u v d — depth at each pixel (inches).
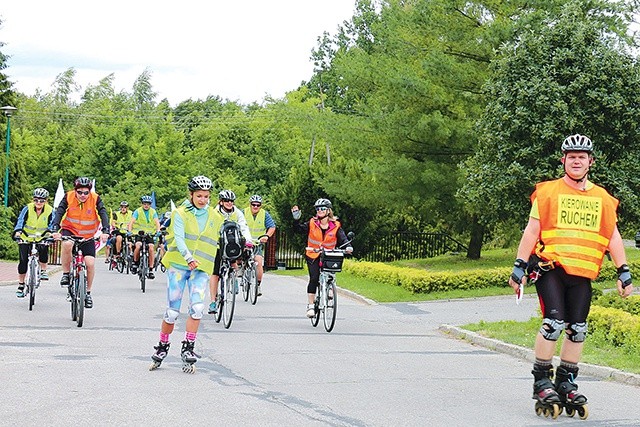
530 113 887.1
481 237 1395.2
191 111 3988.7
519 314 810.2
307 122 1430.9
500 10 1226.0
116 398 356.5
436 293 976.3
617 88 868.6
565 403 350.3
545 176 875.4
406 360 498.6
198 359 471.2
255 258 824.3
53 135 2728.8
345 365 468.1
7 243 1544.0
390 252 1530.5
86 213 605.6
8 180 1734.7
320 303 650.8
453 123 1230.3
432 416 343.6
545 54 901.2
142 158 2527.1
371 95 1460.4
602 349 526.3
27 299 772.0
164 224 948.0
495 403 374.0
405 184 1288.1
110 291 904.3
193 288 428.8
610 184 858.1
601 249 349.7
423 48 1316.4
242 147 2883.9
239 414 335.0
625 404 379.9
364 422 329.1
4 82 1820.9
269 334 601.6
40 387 374.9
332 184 1382.9
